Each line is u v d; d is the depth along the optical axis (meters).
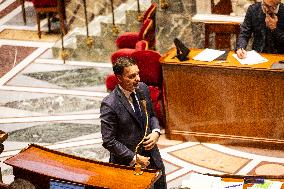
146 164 13.91
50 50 33.41
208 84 20.81
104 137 14.09
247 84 20.31
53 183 12.20
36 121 24.73
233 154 21.02
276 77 19.84
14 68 31.00
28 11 40.97
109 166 12.65
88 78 29.27
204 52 21.56
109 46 30.97
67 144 22.58
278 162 20.31
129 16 29.84
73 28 34.66
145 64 22.64
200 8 26.27
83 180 12.08
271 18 20.42
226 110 21.05
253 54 20.95
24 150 13.53
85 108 25.83
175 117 21.84
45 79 29.38
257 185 13.43
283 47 21.17
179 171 20.08
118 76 13.82
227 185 13.52
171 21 26.64
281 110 20.31
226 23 23.34
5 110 25.97
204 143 21.89
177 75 21.03
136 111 14.30
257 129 20.97
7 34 36.47
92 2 33.59
